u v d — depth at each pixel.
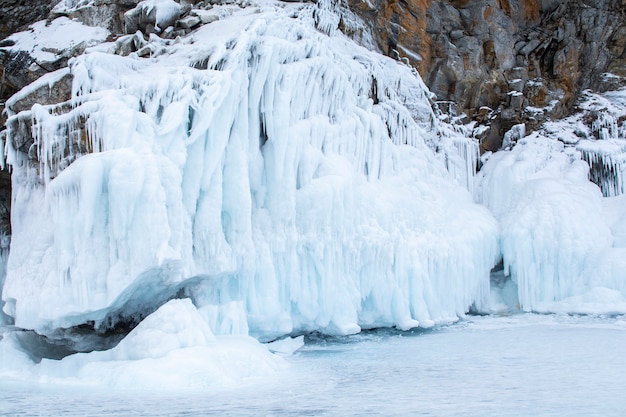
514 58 19.09
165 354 7.76
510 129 18.19
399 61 16.69
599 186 16.83
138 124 8.99
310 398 6.52
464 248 13.73
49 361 8.26
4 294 9.11
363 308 12.09
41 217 9.38
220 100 9.63
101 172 8.48
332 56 12.70
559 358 8.95
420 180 14.14
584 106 18.78
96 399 6.50
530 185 15.39
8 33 14.50
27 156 9.89
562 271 14.14
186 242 9.22
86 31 13.05
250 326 10.41
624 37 19.73
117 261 8.50
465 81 18.16
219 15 12.41
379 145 13.05
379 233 11.85
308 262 10.97
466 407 5.99
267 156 10.91
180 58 10.76
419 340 11.28
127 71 10.44
